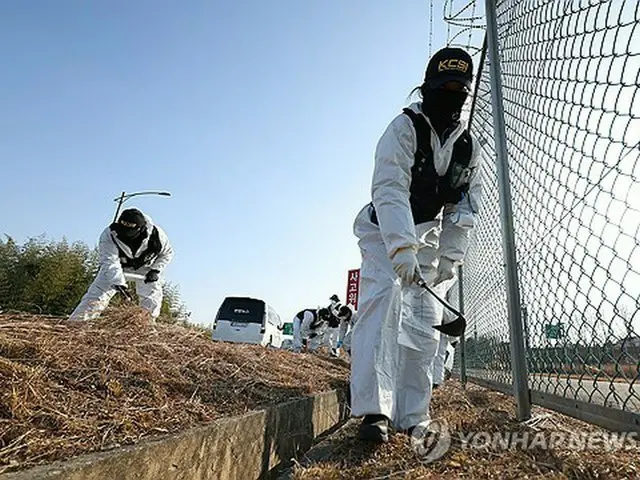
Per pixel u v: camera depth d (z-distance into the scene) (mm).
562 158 2086
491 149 3518
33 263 17609
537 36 2393
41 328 2674
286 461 2637
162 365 2750
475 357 4801
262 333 14914
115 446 1478
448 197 2699
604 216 1737
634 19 1538
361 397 2299
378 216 2451
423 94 2627
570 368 2123
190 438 1698
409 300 2676
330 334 13898
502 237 2965
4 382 1758
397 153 2496
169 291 16406
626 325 1630
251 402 2578
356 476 1814
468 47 3988
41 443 1423
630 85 1559
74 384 2033
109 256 5395
